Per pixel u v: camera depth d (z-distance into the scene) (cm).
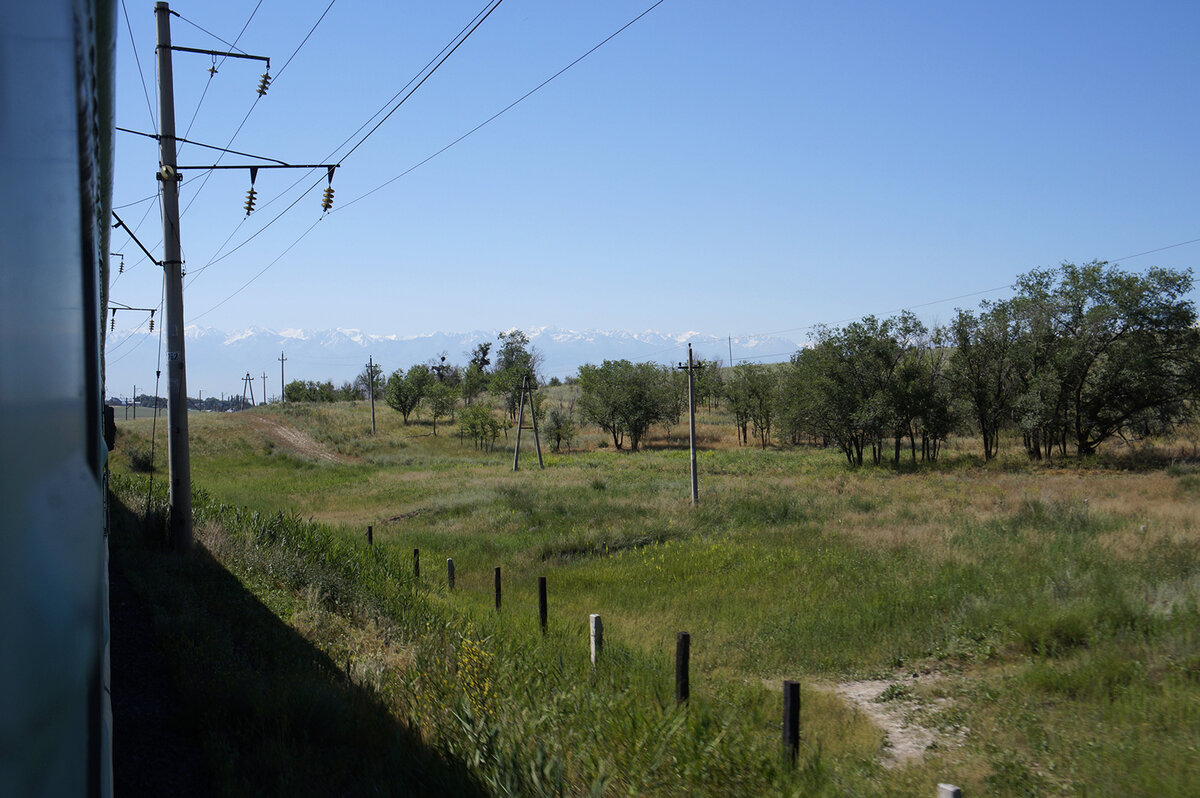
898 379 4653
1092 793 575
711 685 879
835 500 2773
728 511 2470
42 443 157
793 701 596
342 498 3481
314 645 892
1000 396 4597
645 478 4028
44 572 155
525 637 1007
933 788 602
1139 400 4225
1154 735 669
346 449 6425
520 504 2800
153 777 545
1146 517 1944
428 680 740
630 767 548
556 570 1736
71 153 175
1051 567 1345
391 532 2445
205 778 551
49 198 164
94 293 188
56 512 161
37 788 150
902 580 1377
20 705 146
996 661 978
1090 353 4250
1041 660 886
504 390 8675
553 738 590
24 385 152
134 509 1634
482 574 1717
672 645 1093
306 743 596
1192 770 592
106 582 221
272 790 522
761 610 1266
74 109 178
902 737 765
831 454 5794
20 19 156
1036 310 4328
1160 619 966
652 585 1534
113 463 4103
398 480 4259
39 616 153
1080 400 4419
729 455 5984
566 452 7094
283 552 1320
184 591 997
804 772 573
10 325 148
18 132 154
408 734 601
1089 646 943
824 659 1030
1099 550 1465
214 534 1359
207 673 716
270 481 4275
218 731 608
